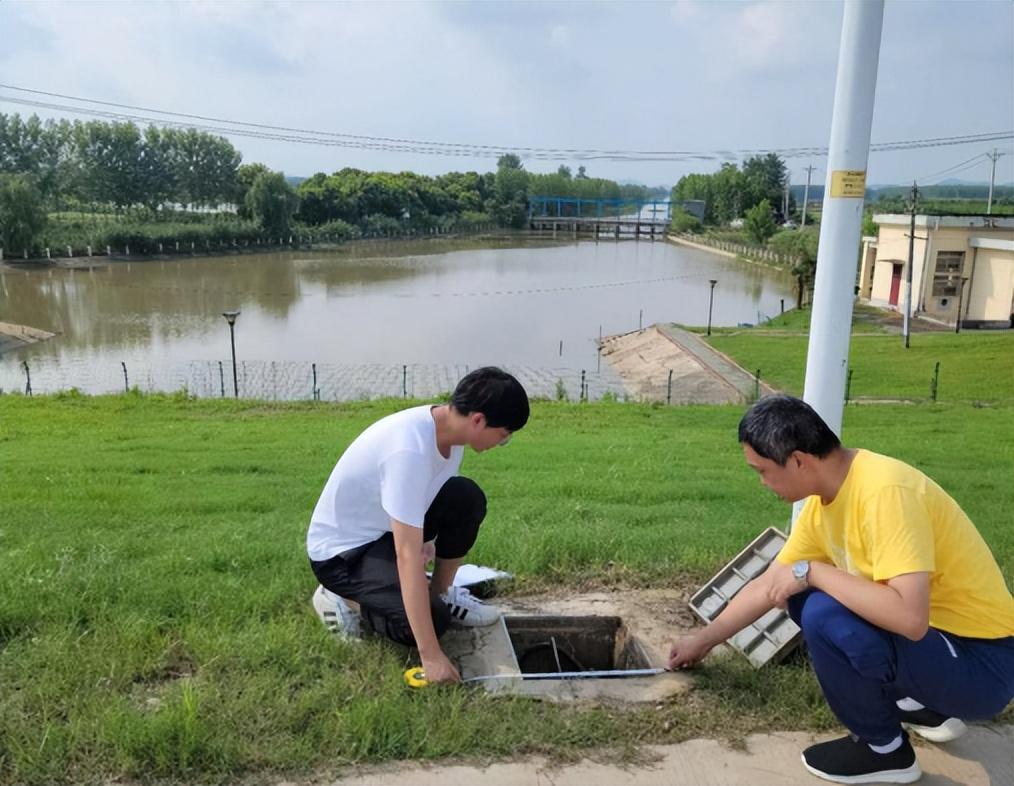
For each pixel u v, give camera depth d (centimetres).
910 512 229
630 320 4550
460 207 12794
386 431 304
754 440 246
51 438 1291
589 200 14188
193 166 9325
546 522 579
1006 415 1731
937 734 276
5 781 240
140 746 249
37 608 343
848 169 354
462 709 280
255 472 938
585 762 260
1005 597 241
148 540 503
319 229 9712
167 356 3353
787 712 289
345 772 251
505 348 3700
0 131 8431
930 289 3700
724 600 361
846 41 346
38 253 6588
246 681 289
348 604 336
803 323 3997
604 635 370
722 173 12388
